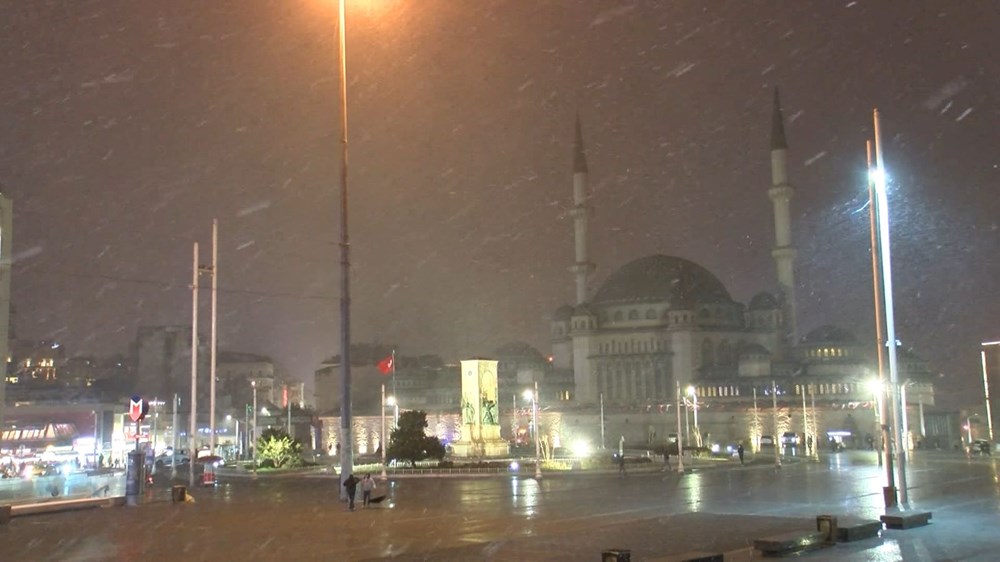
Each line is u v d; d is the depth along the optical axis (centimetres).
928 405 13225
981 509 3372
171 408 17688
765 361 14725
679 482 5359
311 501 4228
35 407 11719
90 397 16088
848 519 2655
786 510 3441
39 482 4481
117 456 10694
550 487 5069
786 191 16100
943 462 7344
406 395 16725
